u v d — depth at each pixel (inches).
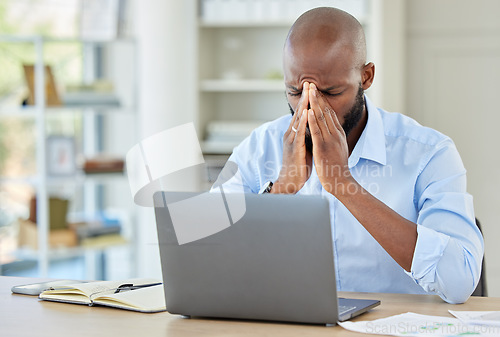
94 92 211.0
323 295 70.3
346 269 101.8
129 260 240.8
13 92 231.0
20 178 213.3
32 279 100.3
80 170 210.4
